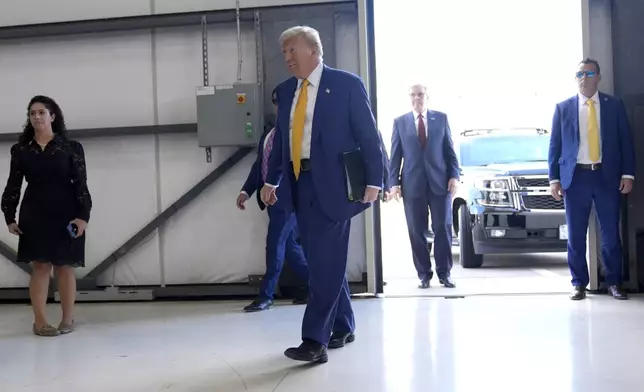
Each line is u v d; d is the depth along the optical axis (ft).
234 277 15.42
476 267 19.90
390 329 11.14
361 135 8.96
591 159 13.50
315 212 9.04
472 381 8.03
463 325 11.30
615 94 14.40
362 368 8.75
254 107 14.38
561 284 15.70
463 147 22.04
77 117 15.78
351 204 8.88
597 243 14.25
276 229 13.56
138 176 15.65
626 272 14.39
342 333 10.07
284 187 9.39
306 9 14.60
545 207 17.99
